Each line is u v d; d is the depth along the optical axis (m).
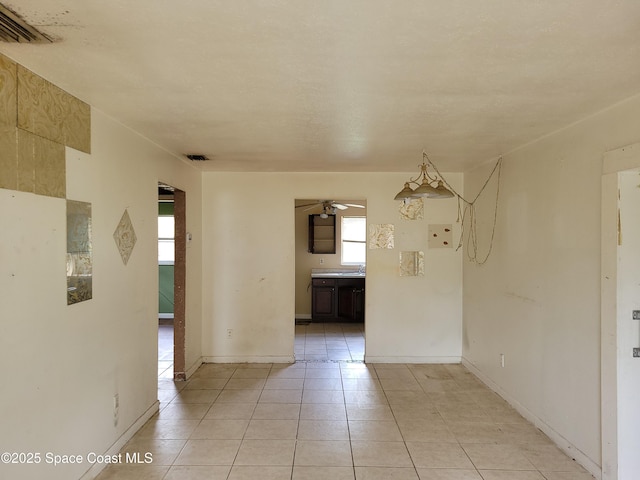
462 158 4.01
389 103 2.40
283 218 4.91
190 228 4.47
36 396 1.96
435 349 4.98
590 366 2.60
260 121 2.79
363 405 3.69
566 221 2.85
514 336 3.60
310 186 4.91
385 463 2.72
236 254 4.91
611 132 2.43
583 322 2.67
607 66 1.88
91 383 2.47
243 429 3.21
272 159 4.13
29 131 1.92
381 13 1.43
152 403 3.43
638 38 1.61
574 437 2.76
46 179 2.04
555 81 2.06
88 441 2.44
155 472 2.60
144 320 3.24
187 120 2.76
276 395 3.92
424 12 1.42
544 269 3.12
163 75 2.00
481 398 3.86
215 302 4.91
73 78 2.03
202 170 4.80
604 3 1.36
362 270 7.45
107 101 2.38
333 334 6.41
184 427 3.23
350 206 6.89
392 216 4.93
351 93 2.23
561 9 1.40
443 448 2.92
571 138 2.80
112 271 2.72
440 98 2.31
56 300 2.12
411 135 3.13
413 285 4.96
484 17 1.45
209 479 2.53
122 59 1.82
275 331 4.93
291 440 3.03
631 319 2.37
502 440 3.04
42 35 1.59
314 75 1.99
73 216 2.27
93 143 2.48
